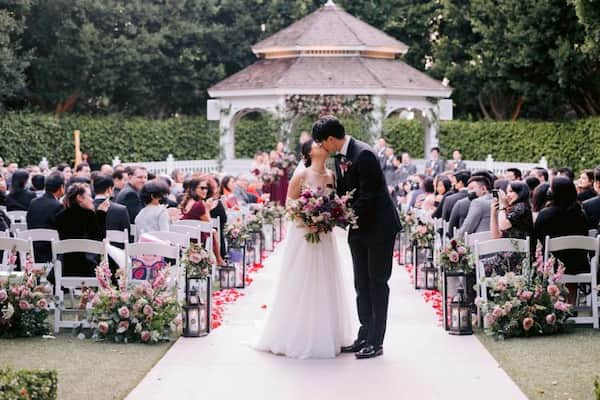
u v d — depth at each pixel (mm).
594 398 7609
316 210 9125
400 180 24984
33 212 12219
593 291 10523
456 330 10250
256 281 14625
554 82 32688
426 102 30391
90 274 10727
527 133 30156
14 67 30562
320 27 30844
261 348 9555
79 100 36719
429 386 8148
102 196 12125
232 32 38875
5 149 27844
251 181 23734
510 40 32656
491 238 11078
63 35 33562
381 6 39281
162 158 33188
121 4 35281
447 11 37031
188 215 13445
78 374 8500
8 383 6250
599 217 12305
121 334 9938
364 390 8047
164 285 10195
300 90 29000
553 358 9047
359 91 28828
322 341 9297
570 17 30312
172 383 8250
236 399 7773
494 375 8484
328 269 9445
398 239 17734
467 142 32375
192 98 38906
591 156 27656
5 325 10102
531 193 14070
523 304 10133
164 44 36469
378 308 9336
